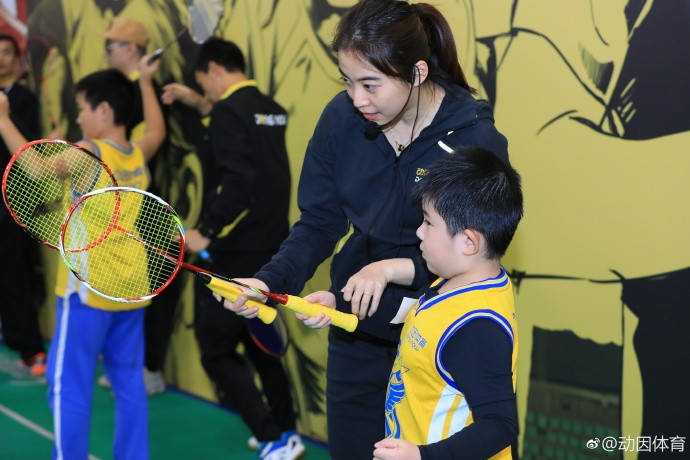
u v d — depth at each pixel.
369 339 1.97
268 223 3.28
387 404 1.75
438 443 1.43
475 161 1.60
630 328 2.48
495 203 1.55
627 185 2.44
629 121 2.41
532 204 2.68
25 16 5.21
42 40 4.98
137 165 3.13
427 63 1.76
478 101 1.85
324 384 3.41
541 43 2.58
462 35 2.79
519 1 2.62
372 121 1.82
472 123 1.81
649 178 2.39
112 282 2.70
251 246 3.25
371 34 1.66
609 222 2.49
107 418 3.82
